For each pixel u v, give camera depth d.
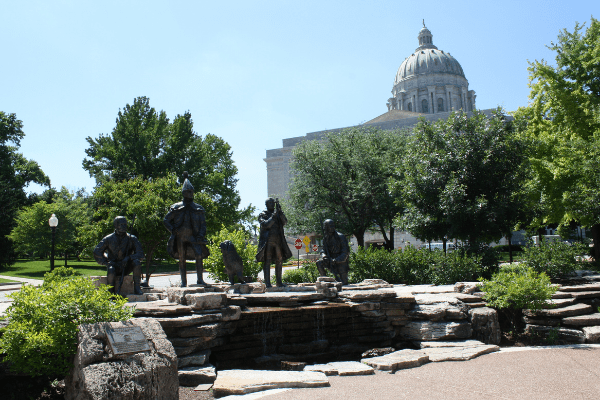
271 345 10.03
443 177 19.03
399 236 54.19
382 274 17.11
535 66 25.77
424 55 111.69
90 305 7.11
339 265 14.13
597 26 24.27
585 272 18.38
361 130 36.28
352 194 32.16
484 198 18.67
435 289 13.70
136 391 5.88
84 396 5.73
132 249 11.83
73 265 47.22
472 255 16.64
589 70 23.95
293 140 71.00
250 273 16.70
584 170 19.00
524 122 20.75
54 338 6.49
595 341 10.48
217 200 44.22
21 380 7.32
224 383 7.05
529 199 20.58
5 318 7.71
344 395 6.65
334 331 10.77
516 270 15.78
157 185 29.31
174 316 8.86
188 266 46.28
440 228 19.88
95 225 28.12
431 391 6.85
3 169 44.69
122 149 42.81
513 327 11.67
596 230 26.31
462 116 20.38
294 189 34.91
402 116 68.62
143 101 46.72
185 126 44.97
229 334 9.43
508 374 7.79
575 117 23.45
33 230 42.25
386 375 7.90
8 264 38.75
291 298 10.86
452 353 9.25
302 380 7.24
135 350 6.30
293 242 61.47
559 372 7.89
